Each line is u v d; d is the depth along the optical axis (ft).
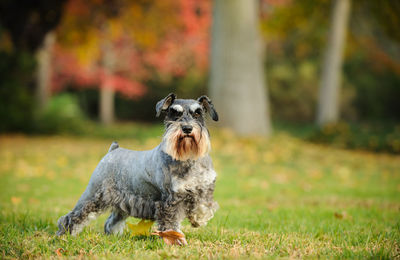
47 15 62.23
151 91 106.22
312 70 102.78
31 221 17.49
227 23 49.42
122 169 14.67
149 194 14.26
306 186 30.17
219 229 15.97
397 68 103.40
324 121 67.46
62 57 85.97
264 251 12.71
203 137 13.58
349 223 17.90
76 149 47.75
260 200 25.34
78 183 30.91
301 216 19.86
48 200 24.39
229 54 49.49
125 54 91.66
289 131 78.13
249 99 49.96
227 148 42.93
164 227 13.43
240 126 49.60
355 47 93.61
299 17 73.87
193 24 79.20
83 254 12.69
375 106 103.50
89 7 69.26
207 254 12.20
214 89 50.26
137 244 13.74
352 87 101.65
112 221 15.93
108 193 14.78
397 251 12.80
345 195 27.02
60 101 71.72
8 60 59.62
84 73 89.71
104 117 99.19
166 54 86.89
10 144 51.47
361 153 51.21
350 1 74.33
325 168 38.42
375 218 19.15
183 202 13.61
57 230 16.38
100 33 78.02
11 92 60.85
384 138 55.11
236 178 32.53
